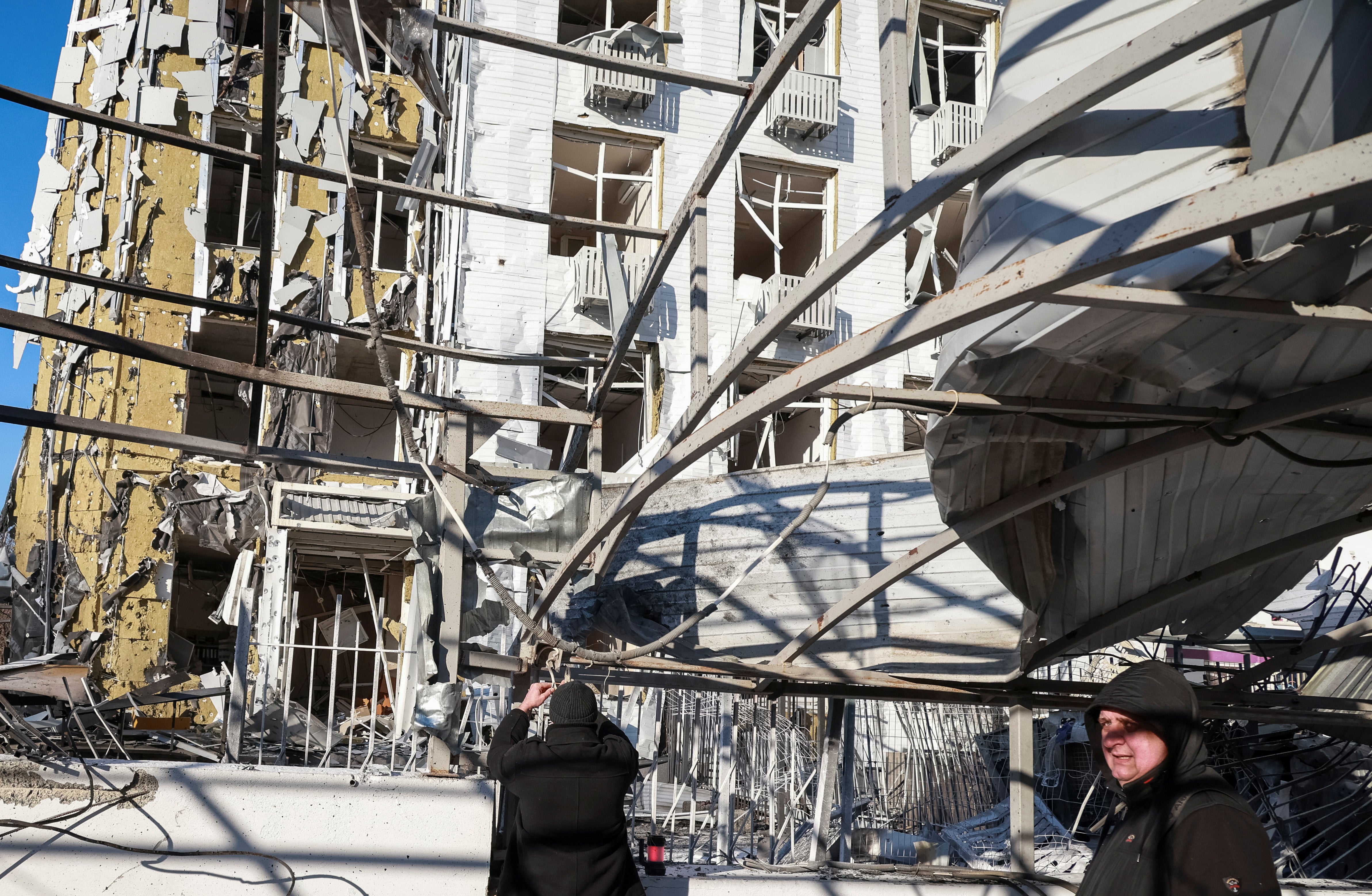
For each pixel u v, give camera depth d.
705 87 4.40
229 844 4.69
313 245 17.77
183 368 5.05
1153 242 2.14
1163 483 4.71
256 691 9.48
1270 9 1.98
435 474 5.56
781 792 7.56
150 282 17.02
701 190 4.70
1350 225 2.74
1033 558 5.29
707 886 5.41
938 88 20.30
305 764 6.63
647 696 8.05
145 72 17.42
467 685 6.23
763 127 18.64
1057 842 8.76
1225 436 3.89
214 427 21.38
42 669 5.01
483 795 4.98
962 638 6.27
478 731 6.44
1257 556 5.23
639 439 20.31
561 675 5.71
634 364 18.27
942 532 5.41
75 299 16.81
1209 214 2.07
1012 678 6.15
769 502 6.73
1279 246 2.85
